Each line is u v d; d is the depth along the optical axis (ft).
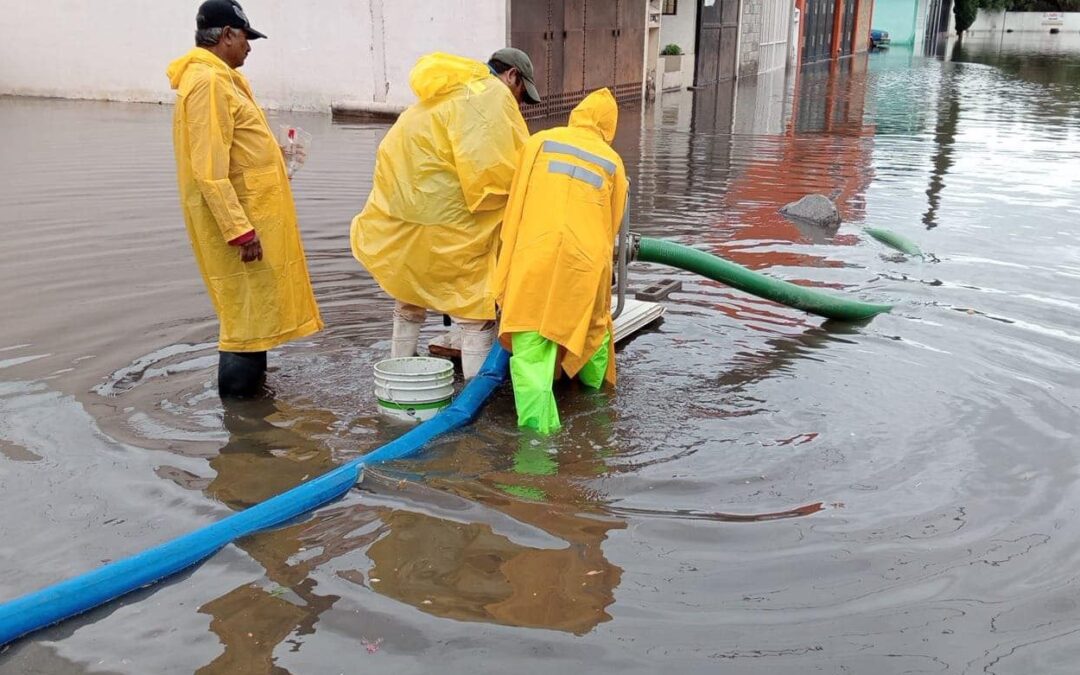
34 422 13.47
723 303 20.30
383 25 52.90
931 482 12.28
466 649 8.82
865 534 10.97
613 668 8.56
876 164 40.01
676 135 50.01
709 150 44.32
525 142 14.70
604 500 11.73
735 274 18.30
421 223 14.66
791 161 40.83
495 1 49.96
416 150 14.48
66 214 27.02
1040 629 9.21
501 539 10.77
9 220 26.17
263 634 9.05
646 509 11.51
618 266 16.37
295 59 55.31
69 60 60.70
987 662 8.71
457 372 16.35
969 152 43.60
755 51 93.61
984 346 17.49
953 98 71.61
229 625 9.19
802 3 104.99
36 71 61.67
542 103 55.52
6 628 8.89
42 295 19.40
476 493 11.85
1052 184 34.99
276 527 10.96
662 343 17.74
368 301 19.53
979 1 215.10
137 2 58.08
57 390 14.62
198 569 10.12
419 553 10.46
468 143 14.16
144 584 9.81
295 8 54.39
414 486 11.98
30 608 9.07
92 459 12.46
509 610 9.44
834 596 9.75
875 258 24.08
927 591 9.84
